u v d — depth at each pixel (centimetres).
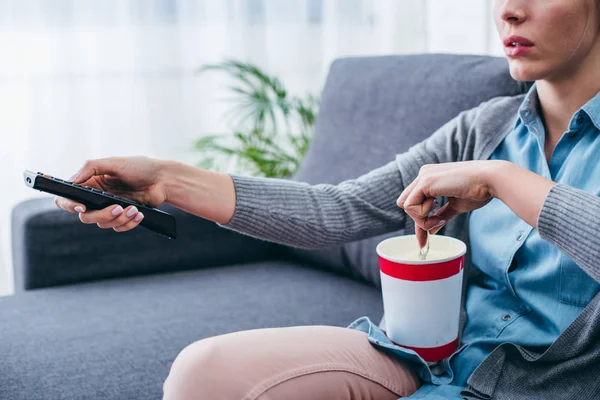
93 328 138
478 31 259
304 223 106
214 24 238
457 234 108
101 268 168
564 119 95
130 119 232
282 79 252
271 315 141
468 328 101
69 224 164
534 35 87
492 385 88
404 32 266
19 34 217
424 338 93
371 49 264
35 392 115
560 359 86
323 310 143
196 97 238
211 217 103
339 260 160
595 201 75
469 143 109
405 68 155
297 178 171
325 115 171
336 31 256
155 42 230
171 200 101
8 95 219
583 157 90
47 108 223
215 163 245
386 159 150
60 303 152
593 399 85
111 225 94
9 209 224
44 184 88
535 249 94
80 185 91
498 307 100
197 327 137
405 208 90
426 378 94
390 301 93
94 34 224
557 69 89
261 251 181
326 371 88
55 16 218
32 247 162
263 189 105
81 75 224
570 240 76
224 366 83
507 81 132
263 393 83
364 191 111
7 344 132
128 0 225
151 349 129
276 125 242
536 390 87
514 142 103
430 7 268
